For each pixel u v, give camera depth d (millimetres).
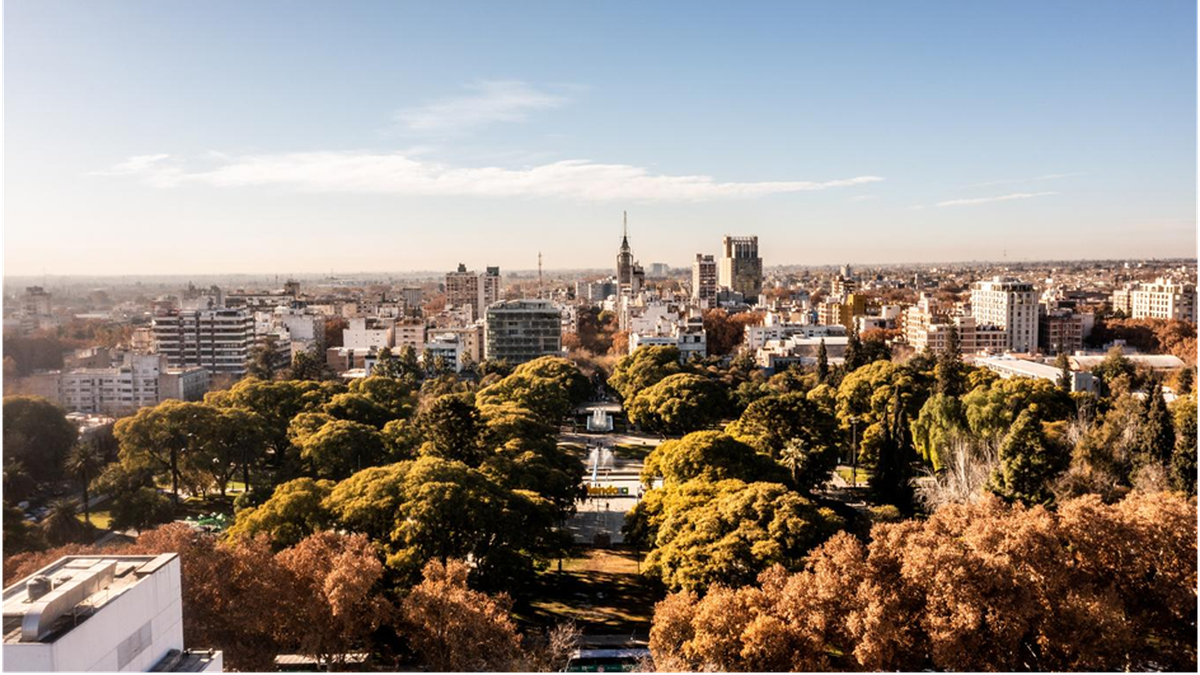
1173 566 73188
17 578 53969
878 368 195125
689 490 106125
